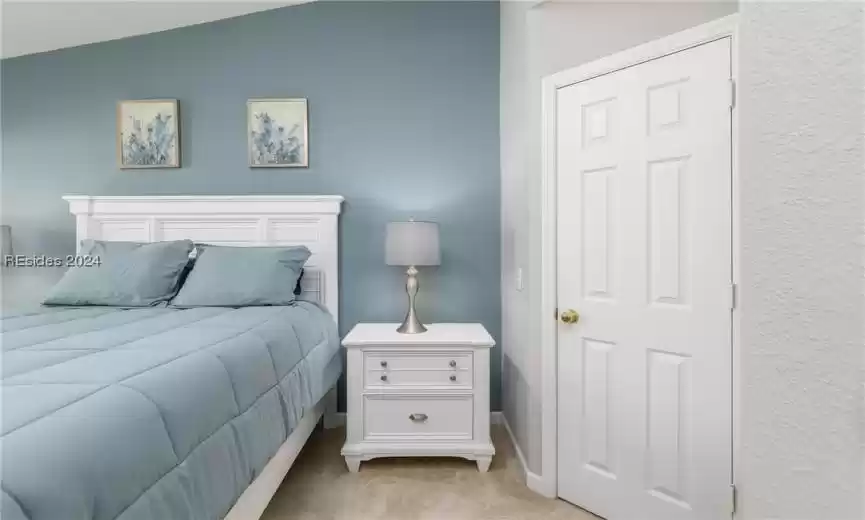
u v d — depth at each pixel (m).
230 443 1.25
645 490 1.83
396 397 2.31
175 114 2.90
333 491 2.12
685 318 1.73
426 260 2.51
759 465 0.47
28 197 2.94
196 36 2.91
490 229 2.90
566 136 2.06
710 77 1.66
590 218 1.99
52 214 2.95
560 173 2.09
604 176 1.94
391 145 2.91
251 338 1.65
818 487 0.42
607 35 2.03
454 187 2.91
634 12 1.99
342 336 2.89
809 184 0.42
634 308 1.86
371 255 2.91
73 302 2.32
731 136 1.62
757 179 0.47
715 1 1.87
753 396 0.48
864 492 0.39
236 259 2.50
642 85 1.82
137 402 1.00
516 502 2.06
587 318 2.01
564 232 2.08
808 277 0.43
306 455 2.50
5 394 0.97
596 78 1.96
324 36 2.91
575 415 2.05
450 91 2.91
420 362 2.31
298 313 2.30
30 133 2.93
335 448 2.59
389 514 1.95
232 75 2.91
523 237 2.30
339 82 2.91
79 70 2.92
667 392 1.78
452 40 2.91
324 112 2.91
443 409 2.31
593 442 1.99
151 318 1.96
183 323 1.87
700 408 1.69
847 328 0.40
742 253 0.49
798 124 0.43
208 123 2.91
